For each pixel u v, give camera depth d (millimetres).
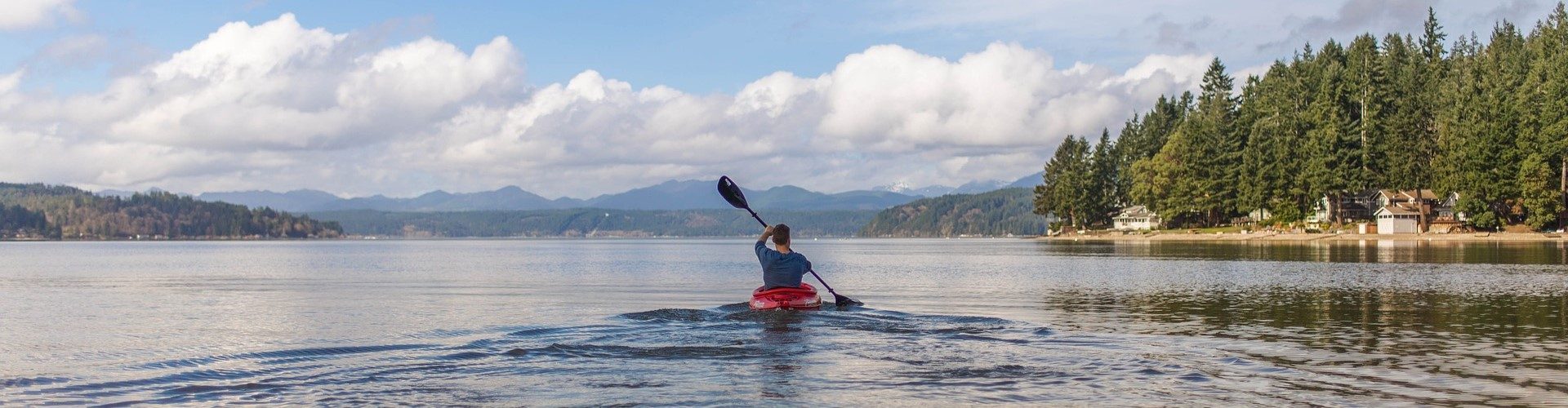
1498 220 99875
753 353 11547
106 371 10617
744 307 16656
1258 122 134000
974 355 11359
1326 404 8406
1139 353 11578
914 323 14469
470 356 11492
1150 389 9156
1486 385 9344
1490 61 138500
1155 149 163250
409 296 24875
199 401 8875
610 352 11648
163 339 14227
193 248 147250
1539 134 92688
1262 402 8508
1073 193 166500
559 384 9578
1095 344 12492
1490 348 12211
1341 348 12219
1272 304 20062
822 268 47031
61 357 11922
